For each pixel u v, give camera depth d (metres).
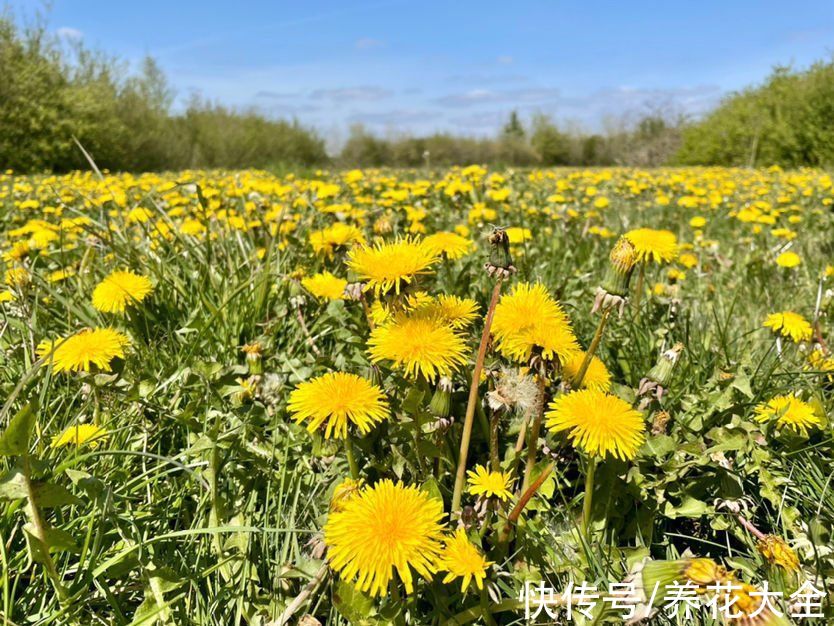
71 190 5.18
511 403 1.33
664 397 1.87
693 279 3.71
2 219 4.71
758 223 4.75
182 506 1.59
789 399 1.68
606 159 38.25
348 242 2.49
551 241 4.02
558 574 1.35
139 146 23.19
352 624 1.18
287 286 2.62
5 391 1.81
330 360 1.89
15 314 2.26
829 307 2.88
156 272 2.50
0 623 1.16
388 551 0.99
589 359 1.49
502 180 6.09
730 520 1.54
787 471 1.68
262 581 1.40
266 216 3.59
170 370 2.01
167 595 1.32
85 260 2.77
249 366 1.93
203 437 1.43
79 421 1.76
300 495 1.60
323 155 33.72
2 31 19.06
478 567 1.10
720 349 2.15
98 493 1.27
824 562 1.30
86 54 21.78
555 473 1.50
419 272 1.25
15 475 1.10
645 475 1.56
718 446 1.53
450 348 1.24
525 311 1.29
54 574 1.19
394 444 1.52
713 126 24.69
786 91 20.95
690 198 5.61
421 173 11.96
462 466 1.34
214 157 28.20
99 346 1.64
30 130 18.98
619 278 1.42
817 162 19.81
